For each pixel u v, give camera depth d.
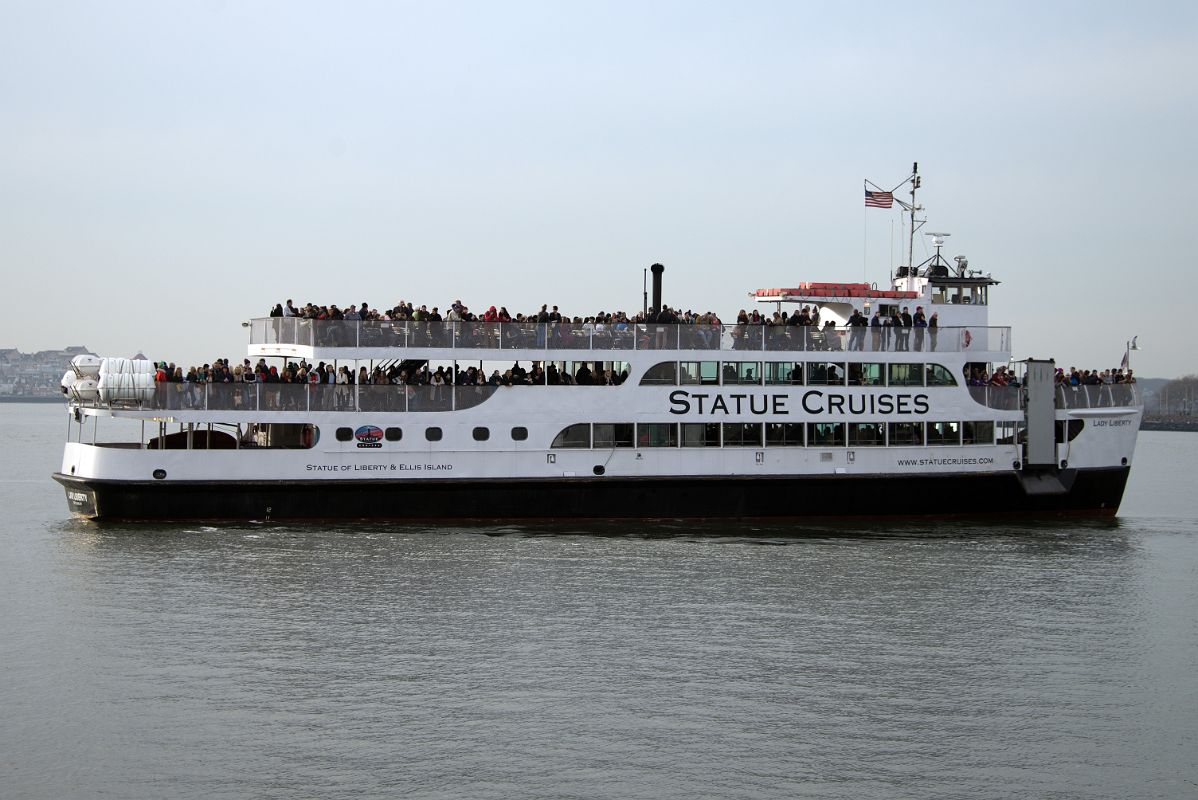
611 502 51.50
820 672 32.16
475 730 27.92
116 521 48.59
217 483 48.62
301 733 27.62
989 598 40.12
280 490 49.19
